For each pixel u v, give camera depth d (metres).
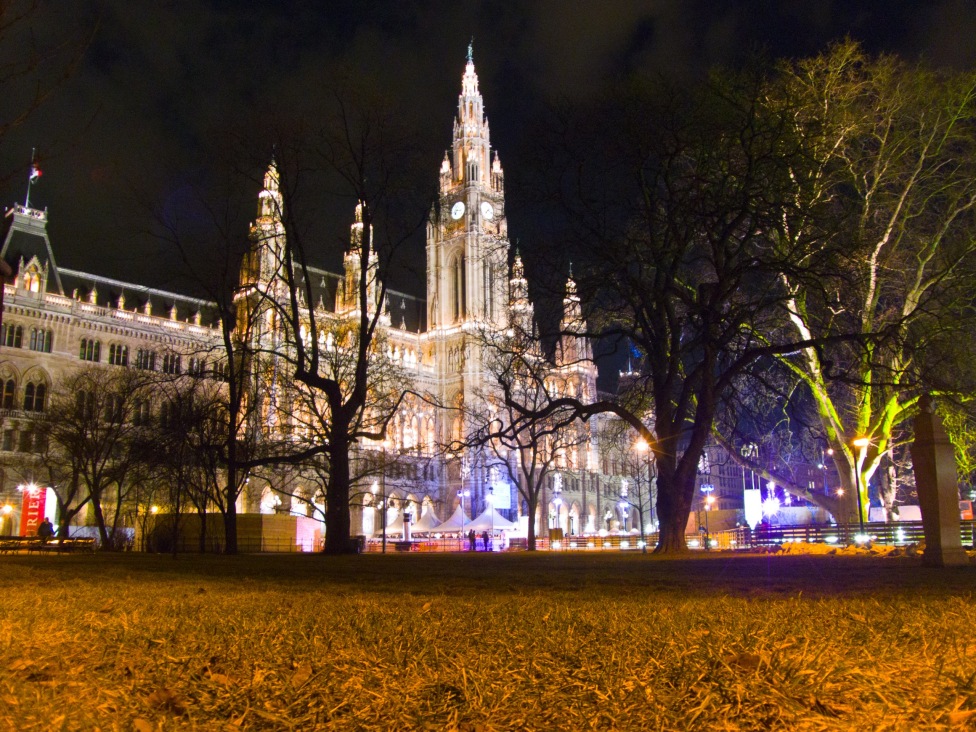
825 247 36.31
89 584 13.80
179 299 142.75
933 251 42.81
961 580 13.36
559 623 7.18
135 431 74.56
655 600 9.65
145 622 7.59
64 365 121.56
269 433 63.34
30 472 110.62
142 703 4.62
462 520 105.19
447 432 161.12
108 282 137.75
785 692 4.49
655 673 4.98
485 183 175.00
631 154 34.78
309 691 4.75
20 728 4.06
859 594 10.23
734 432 44.72
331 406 40.12
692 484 34.91
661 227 35.69
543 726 4.14
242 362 46.12
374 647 5.88
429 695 4.69
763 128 33.88
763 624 6.72
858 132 41.53
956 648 5.35
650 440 35.72
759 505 68.38
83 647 6.17
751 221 35.66
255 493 118.44
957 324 37.91
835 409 50.47
